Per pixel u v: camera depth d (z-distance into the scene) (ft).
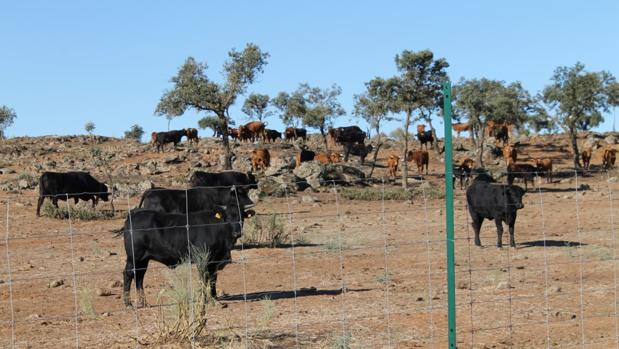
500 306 41.73
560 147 236.43
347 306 42.50
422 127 269.64
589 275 51.21
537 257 60.70
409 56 174.19
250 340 33.83
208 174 95.45
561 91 194.29
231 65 184.14
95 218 102.73
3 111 283.38
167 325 34.68
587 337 34.60
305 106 266.36
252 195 127.85
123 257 67.21
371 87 177.47
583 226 83.10
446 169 28.55
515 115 229.86
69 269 61.21
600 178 172.96
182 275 39.04
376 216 99.81
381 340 34.63
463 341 34.17
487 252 64.85
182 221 43.68
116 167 180.45
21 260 66.74
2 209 110.73
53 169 174.50
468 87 223.51
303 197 127.95
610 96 193.16
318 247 70.74
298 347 33.14
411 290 47.57
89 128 241.96
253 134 249.14
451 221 28.63
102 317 41.19
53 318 40.93
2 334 37.86
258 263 60.90
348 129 222.28
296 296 46.06
